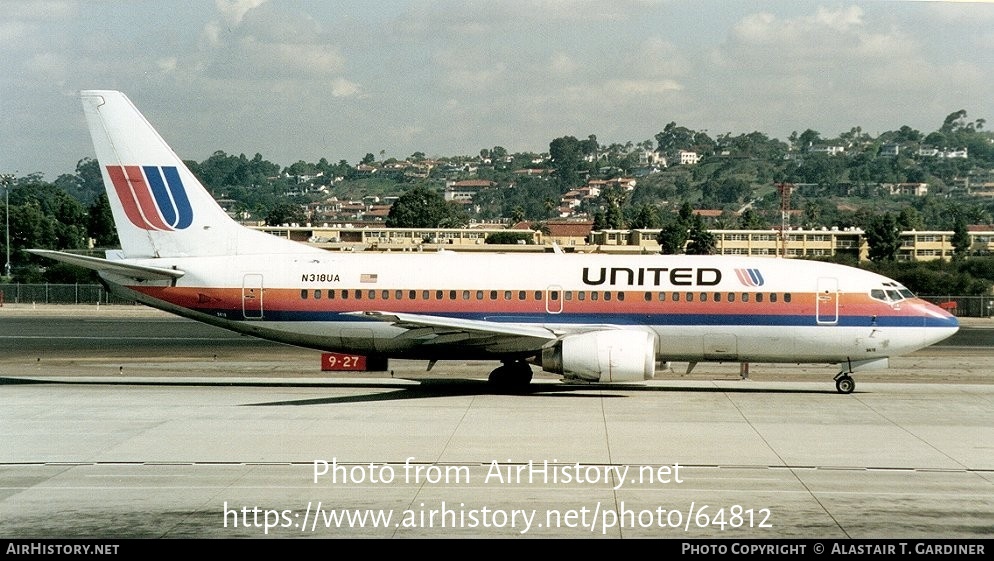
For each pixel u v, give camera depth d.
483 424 35.19
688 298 42.69
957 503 25.38
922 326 42.09
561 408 38.72
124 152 45.06
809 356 43.03
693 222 171.88
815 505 25.16
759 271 43.03
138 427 34.47
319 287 43.94
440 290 43.56
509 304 43.25
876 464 29.47
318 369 52.31
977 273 119.06
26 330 76.62
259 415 36.91
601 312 42.91
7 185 141.50
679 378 49.03
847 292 42.38
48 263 144.88
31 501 25.28
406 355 44.44
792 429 34.56
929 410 38.81
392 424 35.09
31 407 38.72
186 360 56.69
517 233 166.62
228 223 45.44
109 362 55.66
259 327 44.38
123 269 43.84
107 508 24.70
